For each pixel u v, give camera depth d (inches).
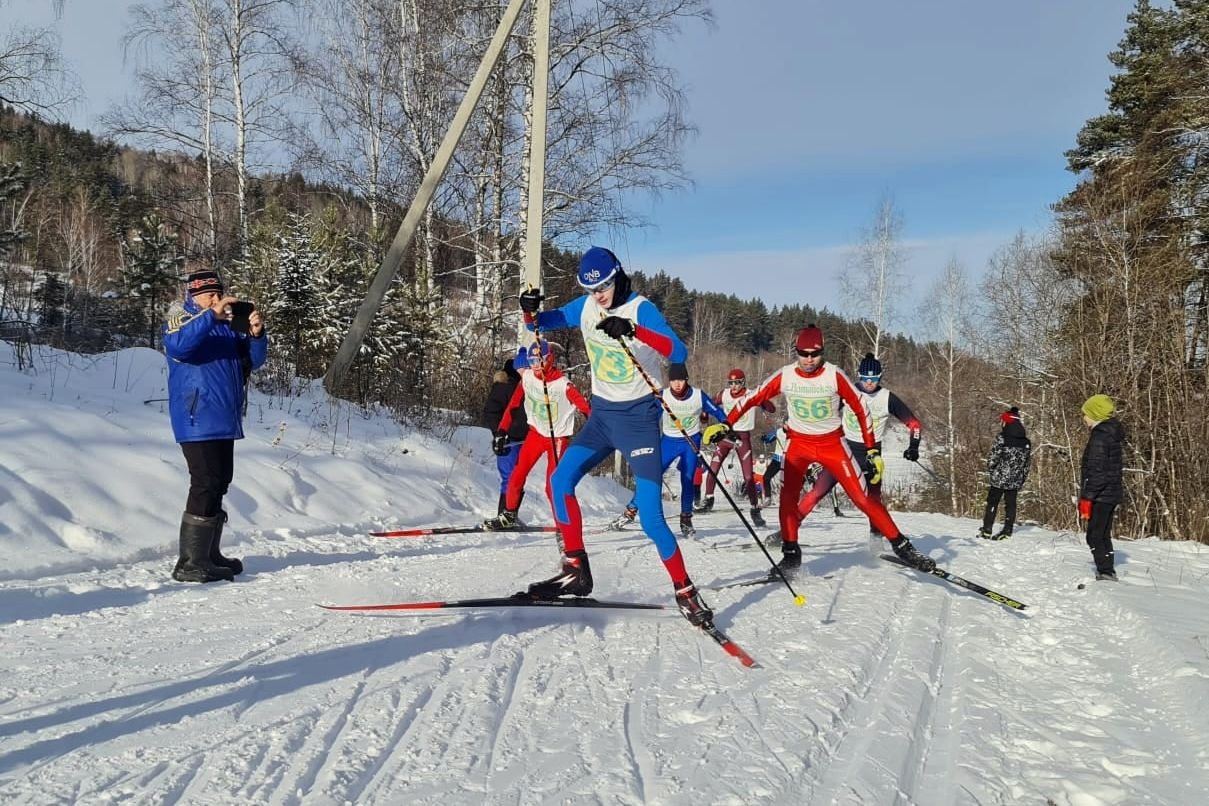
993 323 1024.2
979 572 270.7
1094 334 635.5
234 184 687.7
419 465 398.6
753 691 132.0
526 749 105.0
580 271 162.4
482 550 269.1
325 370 474.0
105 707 114.0
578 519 175.0
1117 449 263.6
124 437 273.1
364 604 180.2
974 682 149.9
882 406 293.7
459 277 692.1
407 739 106.3
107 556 216.4
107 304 482.3
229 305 198.7
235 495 284.8
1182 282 605.6
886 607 200.8
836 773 104.6
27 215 604.7
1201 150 700.7
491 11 618.8
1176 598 228.4
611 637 160.2
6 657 136.2
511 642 152.3
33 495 222.2
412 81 657.6
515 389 322.0
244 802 87.4
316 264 480.1
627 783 96.2
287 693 121.0
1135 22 829.2
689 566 253.0
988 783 106.7
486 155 646.5
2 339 341.4
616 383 169.0
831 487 245.0
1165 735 126.0
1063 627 195.6
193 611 169.8
